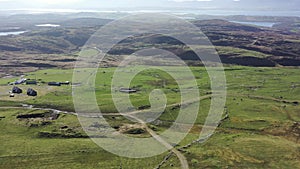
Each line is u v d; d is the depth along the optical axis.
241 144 108.44
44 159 97.56
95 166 92.44
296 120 134.00
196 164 93.25
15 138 114.19
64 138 113.75
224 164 94.31
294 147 108.06
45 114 138.12
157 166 91.50
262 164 95.81
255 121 130.50
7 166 93.94
